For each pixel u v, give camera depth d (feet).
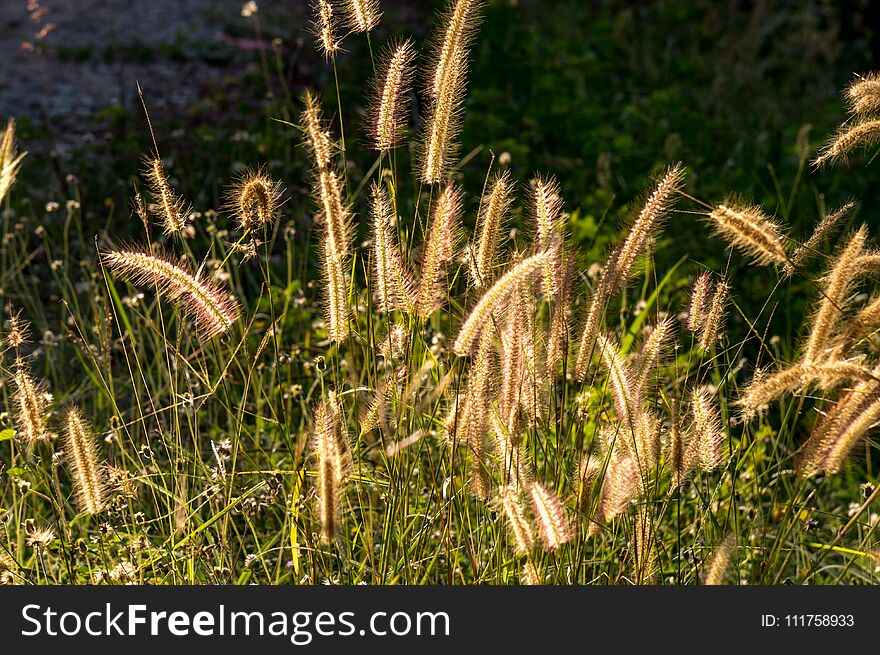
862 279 14.23
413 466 14.21
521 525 11.87
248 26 51.49
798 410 14.53
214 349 20.92
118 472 14.15
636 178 30.09
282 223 27.96
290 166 29.68
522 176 30.12
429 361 16.74
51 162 31.73
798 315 23.61
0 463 18.30
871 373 12.52
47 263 26.96
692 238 26.94
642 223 13.39
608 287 13.53
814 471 13.67
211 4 56.24
